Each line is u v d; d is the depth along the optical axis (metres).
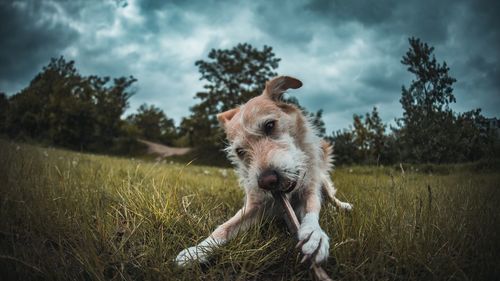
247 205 0.68
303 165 0.66
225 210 0.84
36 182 0.78
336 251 0.51
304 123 0.76
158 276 0.46
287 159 0.61
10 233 0.55
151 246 0.55
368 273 0.47
